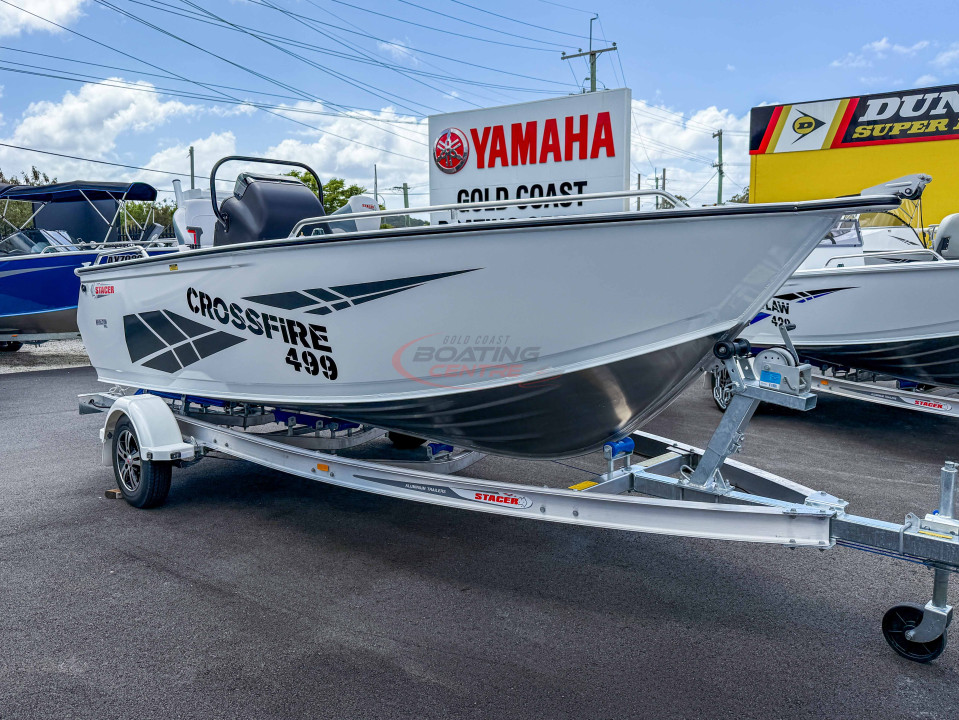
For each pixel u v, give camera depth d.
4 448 5.77
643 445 3.98
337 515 4.22
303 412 4.14
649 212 2.70
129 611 3.03
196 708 2.38
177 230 8.24
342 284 3.36
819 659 2.66
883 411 7.28
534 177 5.66
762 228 2.60
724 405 6.93
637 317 2.90
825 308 6.32
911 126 13.70
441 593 3.21
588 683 2.52
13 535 3.89
